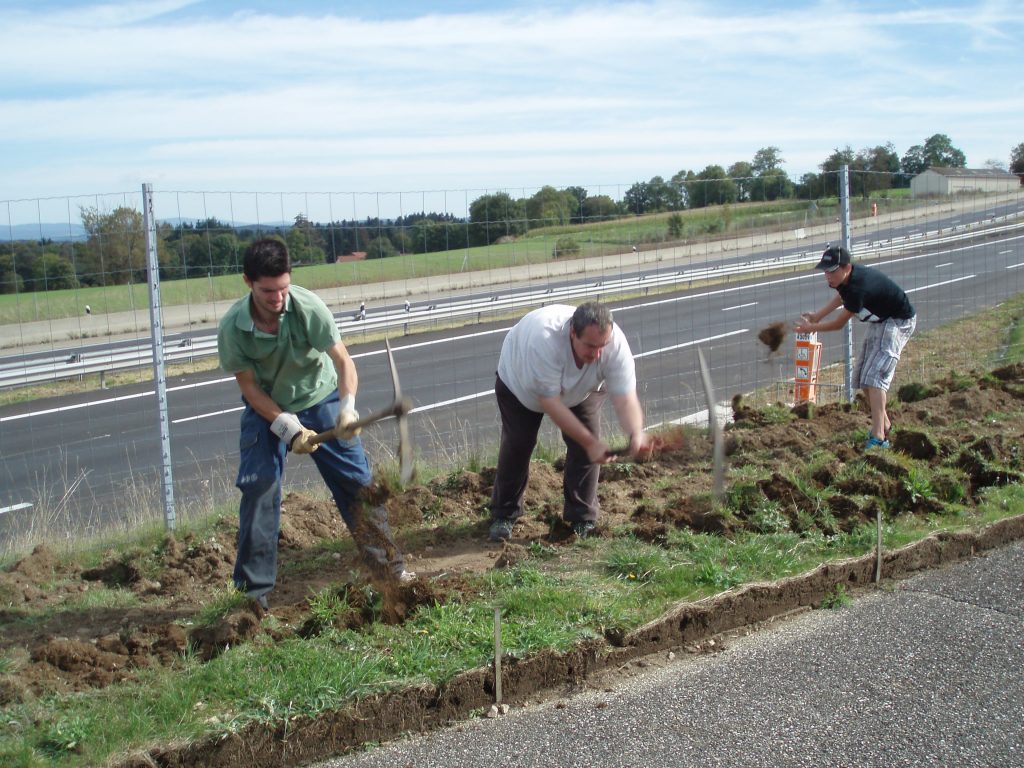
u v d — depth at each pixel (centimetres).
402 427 441
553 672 426
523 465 581
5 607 506
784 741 375
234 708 383
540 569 521
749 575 501
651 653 454
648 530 567
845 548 541
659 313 1770
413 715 397
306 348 470
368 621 461
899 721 387
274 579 485
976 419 816
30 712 382
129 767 353
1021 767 354
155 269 620
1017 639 457
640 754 369
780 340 709
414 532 612
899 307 721
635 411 498
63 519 760
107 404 1302
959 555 561
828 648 454
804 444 741
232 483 854
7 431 1177
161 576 541
